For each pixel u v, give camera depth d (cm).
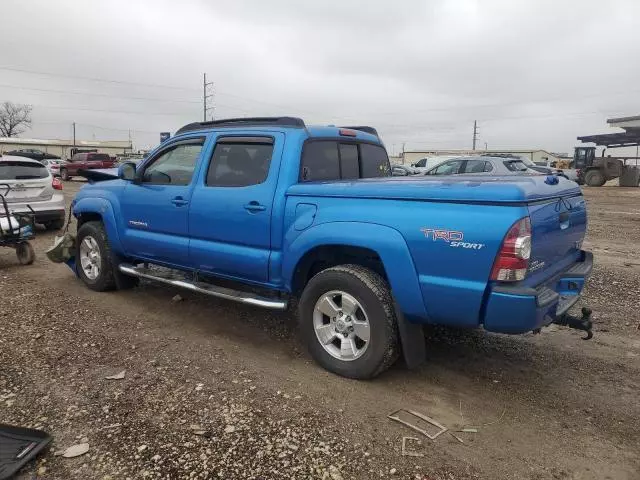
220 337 471
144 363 409
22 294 601
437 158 2369
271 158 431
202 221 471
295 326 502
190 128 519
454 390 374
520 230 308
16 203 959
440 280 333
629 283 665
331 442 303
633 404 356
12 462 274
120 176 538
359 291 371
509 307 310
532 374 402
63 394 354
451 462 287
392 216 352
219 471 274
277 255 420
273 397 356
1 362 403
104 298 588
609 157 3306
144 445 296
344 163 488
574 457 294
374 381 385
